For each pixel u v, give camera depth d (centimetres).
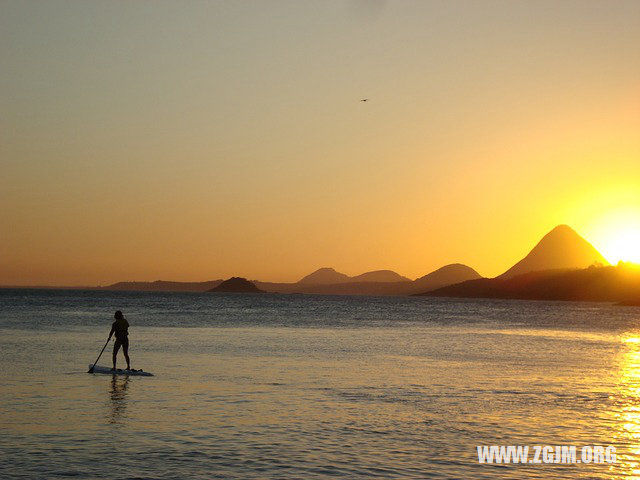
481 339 5144
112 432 1445
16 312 8869
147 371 2572
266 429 1502
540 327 7725
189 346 3850
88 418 1592
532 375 2678
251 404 1827
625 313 15950
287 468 1188
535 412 1780
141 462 1209
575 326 8181
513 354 3753
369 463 1234
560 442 1429
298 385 2231
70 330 5072
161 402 1838
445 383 2367
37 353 3209
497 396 2061
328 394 2039
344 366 2897
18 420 1554
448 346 4291
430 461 1259
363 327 6788
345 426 1552
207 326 6209
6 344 3706
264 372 2594
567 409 1834
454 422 1623
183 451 1292
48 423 1527
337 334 5428
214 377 2411
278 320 8006
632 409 1850
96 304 13650
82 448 1303
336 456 1279
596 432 1531
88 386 2120
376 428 1536
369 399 1958
